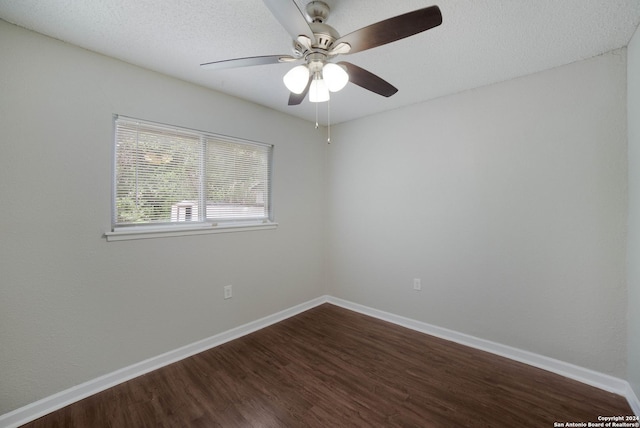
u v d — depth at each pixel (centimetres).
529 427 156
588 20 154
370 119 316
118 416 165
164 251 219
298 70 135
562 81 202
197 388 190
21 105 160
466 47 181
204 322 243
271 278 298
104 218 191
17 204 160
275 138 299
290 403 175
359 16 152
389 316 304
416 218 281
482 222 240
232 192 268
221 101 253
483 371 209
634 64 167
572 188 199
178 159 231
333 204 355
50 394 170
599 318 191
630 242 176
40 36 166
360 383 195
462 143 250
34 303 166
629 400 175
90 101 184
